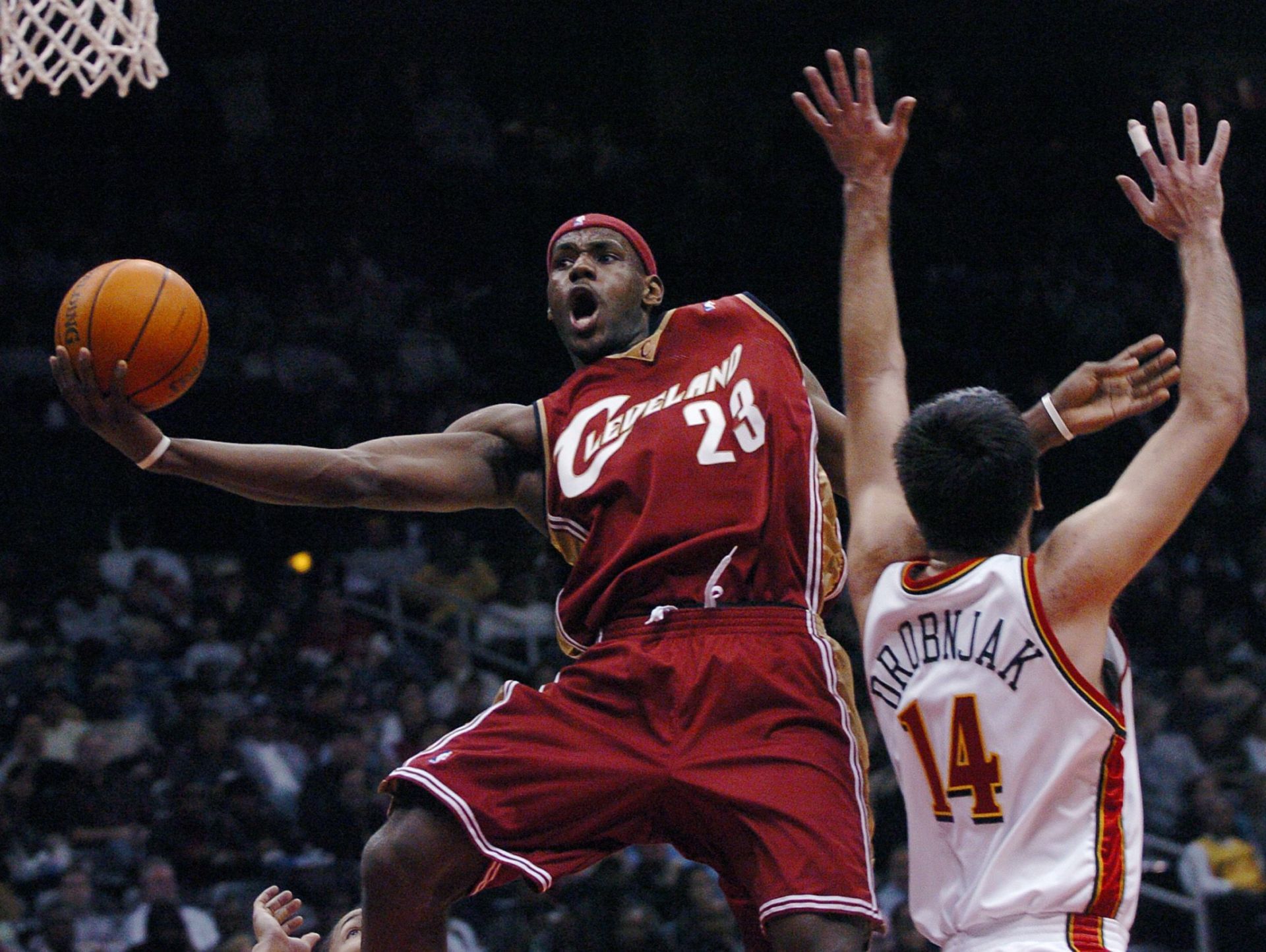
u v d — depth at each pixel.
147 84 11.26
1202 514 39.53
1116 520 6.66
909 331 43.56
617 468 8.88
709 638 8.46
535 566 34.59
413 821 8.16
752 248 44.84
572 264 9.72
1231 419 6.69
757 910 8.56
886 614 7.07
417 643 32.56
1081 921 6.64
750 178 46.72
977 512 6.93
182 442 8.71
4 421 34.84
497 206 45.50
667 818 8.47
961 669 6.84
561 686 8.59
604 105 49.75
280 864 24.41
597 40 49.75
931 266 46.53
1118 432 39.53
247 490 8.94
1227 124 7.15
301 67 46.47
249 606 31.06
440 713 29.33
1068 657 6.68
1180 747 29.23
